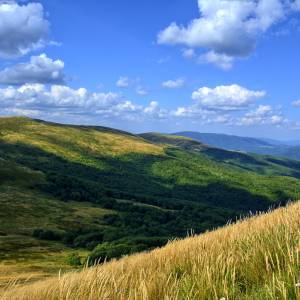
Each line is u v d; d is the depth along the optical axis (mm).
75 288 4688
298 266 4168
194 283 4199
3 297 4824
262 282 4344
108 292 4340
